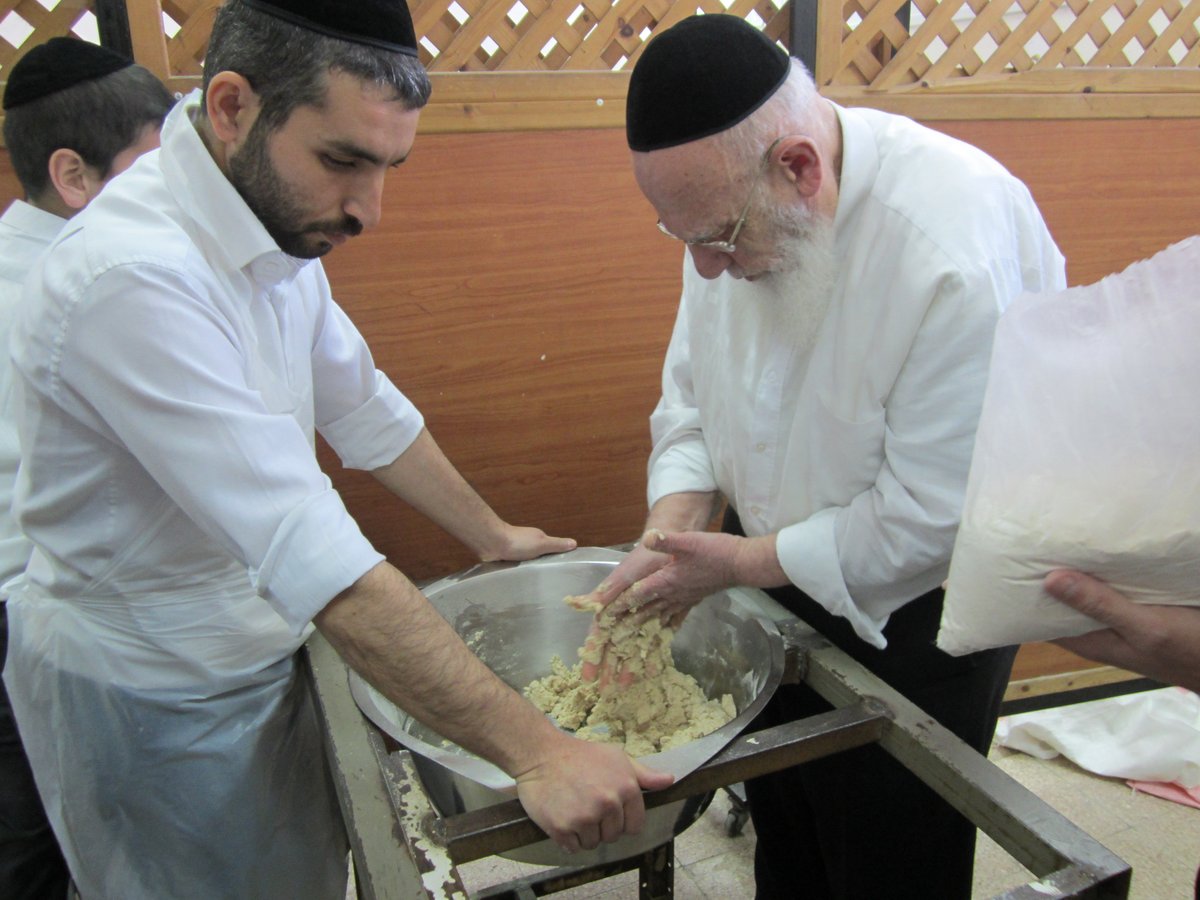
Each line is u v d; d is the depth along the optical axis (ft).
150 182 2.85
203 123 2.82
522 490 5.43
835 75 5.16
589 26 4.89
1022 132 5.49
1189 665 2.13
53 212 3.90
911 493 3.25
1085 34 5.55
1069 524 2.12
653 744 3.57
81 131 3.67
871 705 3.12
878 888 4.03
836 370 3.38
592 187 4.96
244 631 3.52
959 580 2.43
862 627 3.46
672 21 4.98
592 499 5.59
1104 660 2.34
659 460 4.40
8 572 3.91
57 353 2.67
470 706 2.67
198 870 3.68
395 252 4.77
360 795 2.77
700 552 3.45
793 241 3.11
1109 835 5.83
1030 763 6.61
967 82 5.37
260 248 2.85
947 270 3.02
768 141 2.93
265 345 3.15
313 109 2.53
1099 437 2.10
